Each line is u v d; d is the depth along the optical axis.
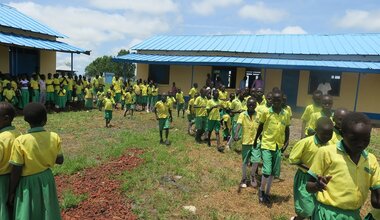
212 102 9.56
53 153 3.56
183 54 22.36
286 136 5.64
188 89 21.97
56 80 16.75
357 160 2.65
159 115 9.67
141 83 19.05
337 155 2.68
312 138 4.16
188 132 11.85
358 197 2.63
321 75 18.80
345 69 16.23
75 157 7.66
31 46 15.61
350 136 2.51
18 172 3.30
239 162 8.31
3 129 3.48
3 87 14.00
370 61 17.58
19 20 18.44
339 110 4.15
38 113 3.44
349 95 18.17
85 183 6.06
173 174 6.99
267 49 20.25
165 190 6.05
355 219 2.69
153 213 5.09
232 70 20.84
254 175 6.46
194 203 5.58
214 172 7.29
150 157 7.98
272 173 5.59
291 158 4.25
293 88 19.44
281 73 19.66
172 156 8.34
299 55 19.17
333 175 2.69
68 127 12.15
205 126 10.34
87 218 4.72
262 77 20.16
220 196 5.95
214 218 5.00
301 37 22.08
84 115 15.46
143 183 6.32
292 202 5.81
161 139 9.85
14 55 17.69
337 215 2.69
